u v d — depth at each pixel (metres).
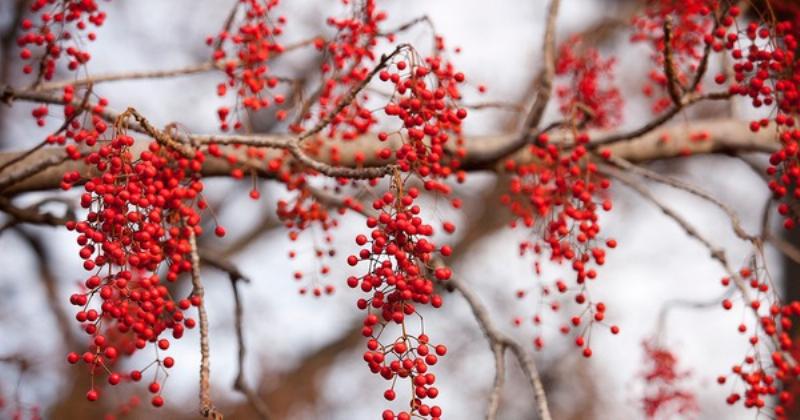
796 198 4.76
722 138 5.98
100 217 3.42
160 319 3.62
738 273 5.11
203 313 3.76
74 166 4.91
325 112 4.75
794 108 4.27
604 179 5.75
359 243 3.40
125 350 4.93
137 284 3.80
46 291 9.37
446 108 3.76
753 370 4.75
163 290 3.49
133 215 3.41
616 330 4.41
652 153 5.96
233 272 5.84
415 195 3.45
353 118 4.78
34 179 4.92
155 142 3.78
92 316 3.36
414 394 3.27
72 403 8.98
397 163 3.60
